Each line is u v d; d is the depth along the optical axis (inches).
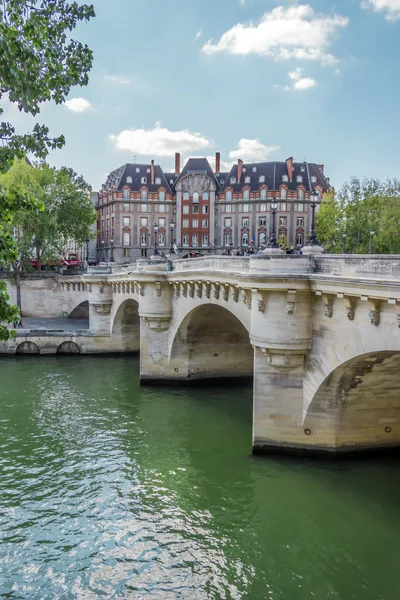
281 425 995.9
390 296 651.5
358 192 2783.0
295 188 4709.6
